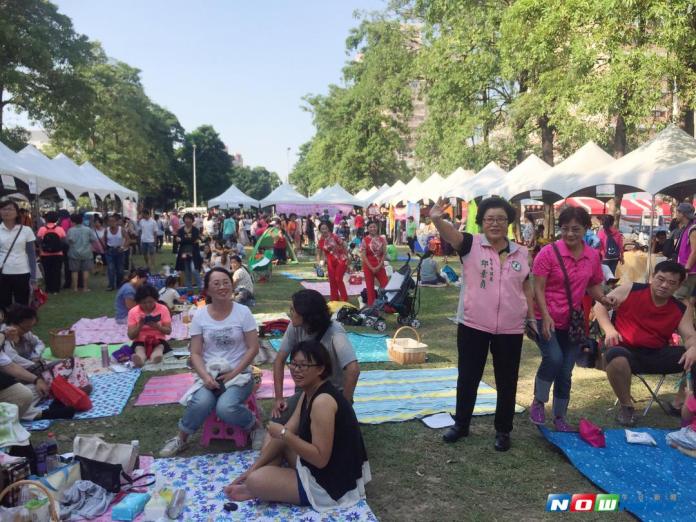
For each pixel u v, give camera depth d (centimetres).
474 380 434
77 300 1145
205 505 344
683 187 1220
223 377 422
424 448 432
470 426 477
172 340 794
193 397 423
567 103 1591
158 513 322
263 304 1120
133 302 874
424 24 2616
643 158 1141
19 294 761
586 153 1396
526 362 689
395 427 474
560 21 1339
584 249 442
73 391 506
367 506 340
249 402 450
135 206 2448
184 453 426
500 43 1688
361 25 3806
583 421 441
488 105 2244
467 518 335
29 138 2791
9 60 2319
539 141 2489
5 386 482
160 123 5178
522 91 2180
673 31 1070
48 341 779
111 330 855
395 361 681
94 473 354
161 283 1136
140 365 655
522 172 1571
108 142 4069
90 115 2806
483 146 2348
